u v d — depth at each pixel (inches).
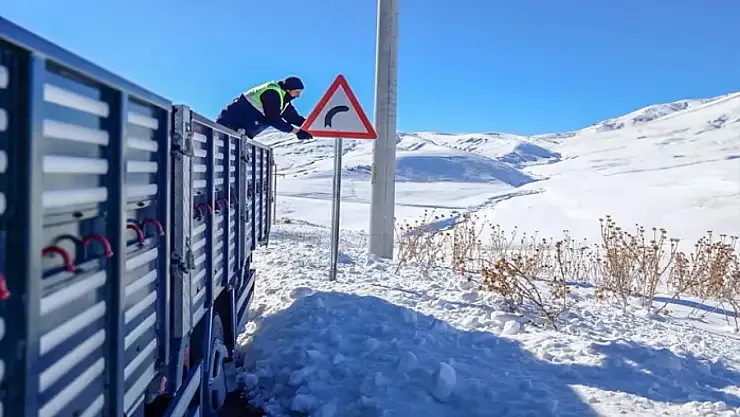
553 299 287.0
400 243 433.1
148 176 104.3
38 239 64.9
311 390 177.6
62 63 68.9
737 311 293.7
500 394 161.8
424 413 156.8
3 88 60.0
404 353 189.6
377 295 273.6
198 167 139.3
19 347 63.3
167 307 113.8
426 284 311.9
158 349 112.7
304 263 358.9
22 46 60.5
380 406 160.7
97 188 82.0
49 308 69.2
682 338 229.5
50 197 68.9
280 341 213.9
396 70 379.2
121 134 87.0
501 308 258.2
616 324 248.1
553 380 174.6
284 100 308.3
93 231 82.2
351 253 429.4
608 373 178.9
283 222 786.2
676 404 158.1
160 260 111.3
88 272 79.9
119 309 87.8
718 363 196.4
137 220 100.0
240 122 301.1
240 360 215.2
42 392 67.9
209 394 148.3
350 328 221.3
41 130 65.1
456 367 180.1
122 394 90.4
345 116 295.4
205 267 147.8
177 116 117.2
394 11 367.6
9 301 61.9
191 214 123.8
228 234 175.9
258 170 263.6
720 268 330.0
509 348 202.8
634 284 369.7
